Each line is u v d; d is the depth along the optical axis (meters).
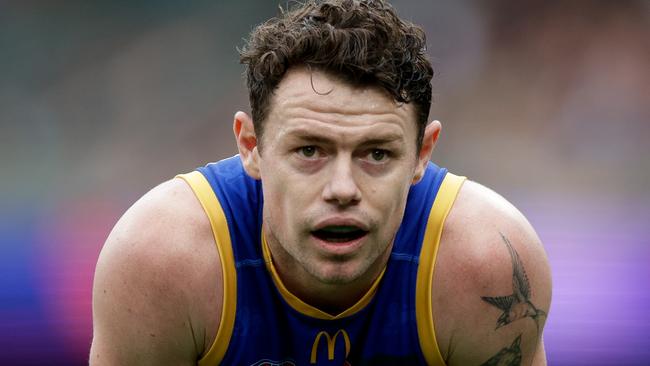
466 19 49.25
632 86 49.06
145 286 10.59
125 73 49.12
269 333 10.95
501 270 10.74
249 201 10.92
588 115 48.38
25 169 42.94
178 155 46.38
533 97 48.72
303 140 9.48
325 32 9.44
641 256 27.73
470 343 11.10
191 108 48.16
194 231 10.70
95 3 49.69
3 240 29.23
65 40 49.28
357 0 10.00
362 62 9.34
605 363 20.31
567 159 45.81
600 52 49.69
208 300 10.69
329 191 9.44
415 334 11.04
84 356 20.83
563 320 22.48
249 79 10.22
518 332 11.05
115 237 10.81
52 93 48.31
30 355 20.62
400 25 9.98
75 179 41.25
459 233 10.83
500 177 43.06
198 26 49.66
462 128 47.94
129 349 10.91
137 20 49.81
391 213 9.79
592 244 29.09
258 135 10.09
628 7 50.00
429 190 11.09
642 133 47.31
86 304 23.38
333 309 10.93
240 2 49.88
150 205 10.89
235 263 10.73
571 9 49.75
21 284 24.59
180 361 11.07
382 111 9.45
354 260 9.77
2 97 47.81
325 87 9.39
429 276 10.80
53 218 32.69
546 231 31.12
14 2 49.28
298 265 10.45
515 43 49.56
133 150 45.91
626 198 37.62
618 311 23.19
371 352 11.17
